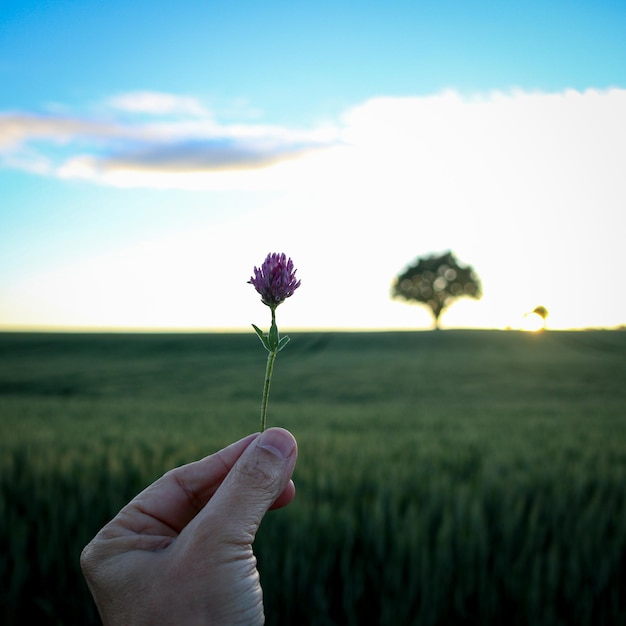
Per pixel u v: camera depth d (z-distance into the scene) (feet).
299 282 4.41
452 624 16.08
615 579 16.33
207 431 43.01
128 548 4.56
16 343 177.47
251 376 115.96
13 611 15.51
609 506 19.77
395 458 30.32
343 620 16.22
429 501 20.38
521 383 105.29
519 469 28.19
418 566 16.16
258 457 4.38
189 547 4.27
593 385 102.58
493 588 15.87
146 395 90.12
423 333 207.82
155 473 24.32
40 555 16.70
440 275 282.56
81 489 21.22
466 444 36.37
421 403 81.92
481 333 207.82
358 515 19.83
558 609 16.16
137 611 4.26
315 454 29.48
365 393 93.81
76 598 16.05
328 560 16.40
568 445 35.76
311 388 99.45
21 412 60.03
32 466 24.43
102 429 43.47
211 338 191.21
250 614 4.27
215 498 4.38
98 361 144.46
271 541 17.21
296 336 198.29
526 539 17.56
